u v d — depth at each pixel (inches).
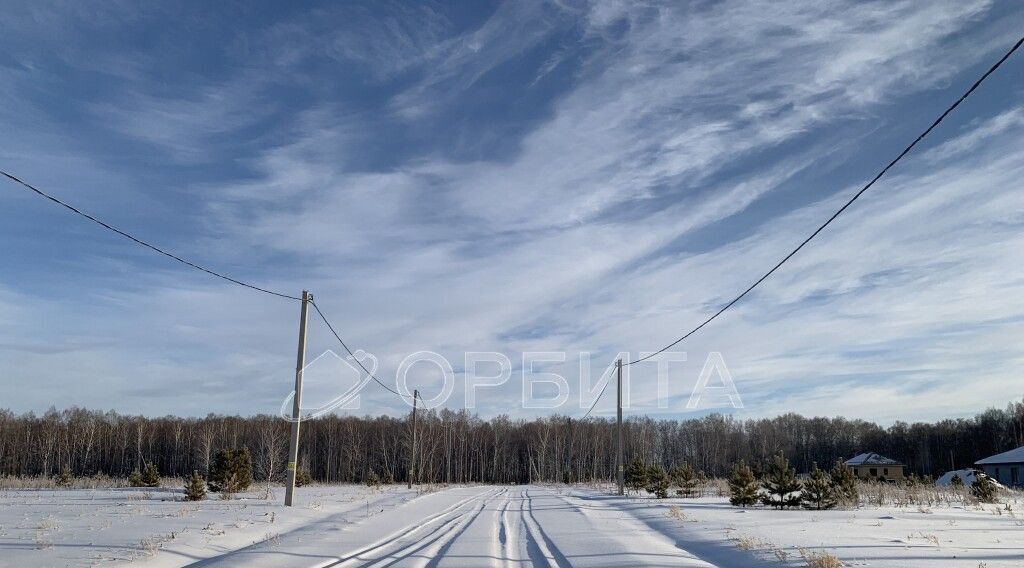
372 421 3806.6
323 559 490.6
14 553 465.4
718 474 3986.2
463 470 3725.4
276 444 3031.5
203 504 947.3
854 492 1067.9
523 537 650.8
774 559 474.3
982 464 2345.0
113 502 991.6
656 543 587.2
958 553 481.1
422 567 458.3
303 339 962.1
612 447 4030.5
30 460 3093.0
